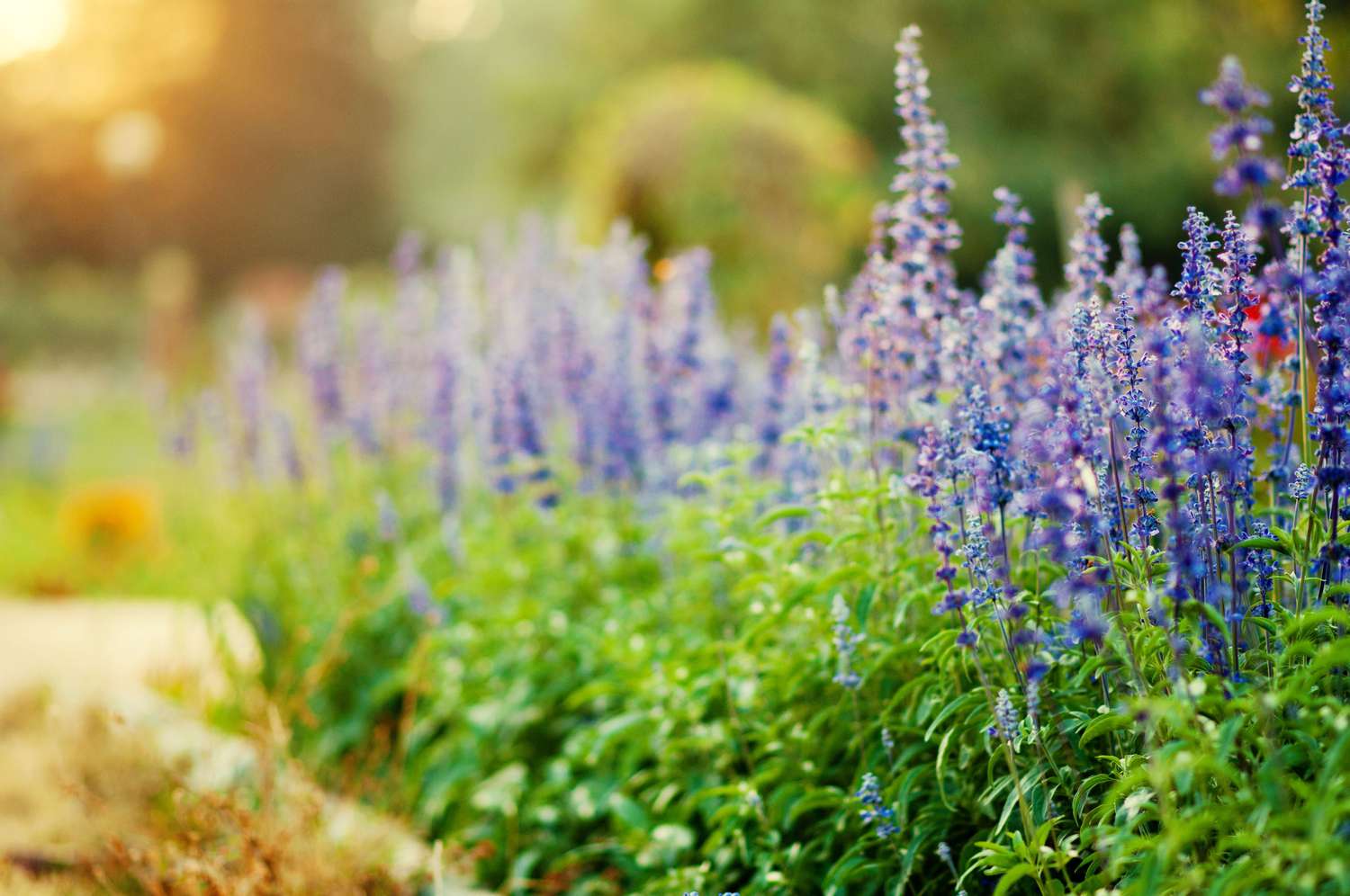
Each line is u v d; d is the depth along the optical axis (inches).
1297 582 96.3
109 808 153.8
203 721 192.1
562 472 197.9
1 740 183.8
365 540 220.2
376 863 140.2
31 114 1473.9
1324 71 92.7
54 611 277.9
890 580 120.5
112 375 815.7
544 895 143.6
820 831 123.7
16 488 459.8
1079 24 753.0
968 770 111.6
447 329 209.5
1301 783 78.3
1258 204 86.9
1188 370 86.5
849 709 124.6
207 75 1432.1
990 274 140.1
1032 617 108.7
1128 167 722.8
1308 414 95.6
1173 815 83.4
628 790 145.8
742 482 158.9
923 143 129.3
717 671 137.2
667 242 427.2
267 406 240.8
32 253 1460.4
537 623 169.3
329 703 194.7
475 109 1389.0
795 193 424.8
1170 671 92.0
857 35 766.5
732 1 791.1
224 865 137.2
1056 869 102.6
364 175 1518.2
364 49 1517.0
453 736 172.7
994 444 97.0
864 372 149.0
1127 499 108.4
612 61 849.5
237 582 231.5
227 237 1464.1
